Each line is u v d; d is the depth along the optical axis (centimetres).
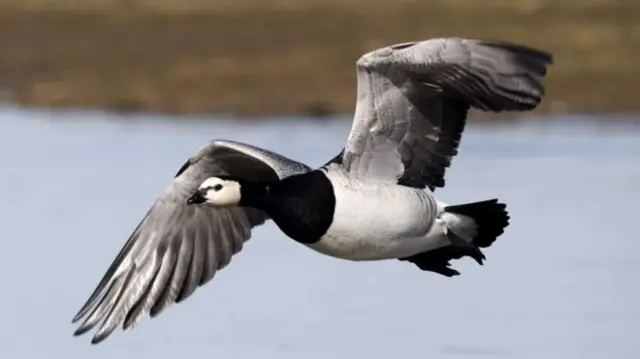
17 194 2073
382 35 3017
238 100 2756
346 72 2847
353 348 1447
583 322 1512
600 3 3144
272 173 1252
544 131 2508
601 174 2148
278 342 1472
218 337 1500
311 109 2692
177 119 2703
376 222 1134
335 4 3195
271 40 3012
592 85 2719
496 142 2414
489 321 1529
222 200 1176
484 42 1087
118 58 2992
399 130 1150
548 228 1866
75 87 2861
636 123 2573
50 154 2366
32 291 1638
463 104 1144
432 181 1169
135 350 1474
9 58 3019
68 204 2009
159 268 1259
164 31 3111
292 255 1797
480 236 1157
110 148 2408
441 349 1440
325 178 1141
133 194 2064
